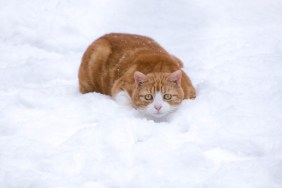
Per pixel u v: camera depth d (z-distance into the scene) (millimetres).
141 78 8336
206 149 7211
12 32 13953
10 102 9195
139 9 15305
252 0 15750
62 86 9969
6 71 10938
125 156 6969
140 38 9875
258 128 7637
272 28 13523
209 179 6305
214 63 11188
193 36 13398
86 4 15461
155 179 6387
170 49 12430
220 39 12867
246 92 9141
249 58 10914
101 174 6559
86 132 7602
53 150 7223
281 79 9625
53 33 13891
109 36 9906
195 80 9969
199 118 7984
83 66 9648
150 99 8297
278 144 7047
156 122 8414
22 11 14953
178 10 15203
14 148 7328
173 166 6688
